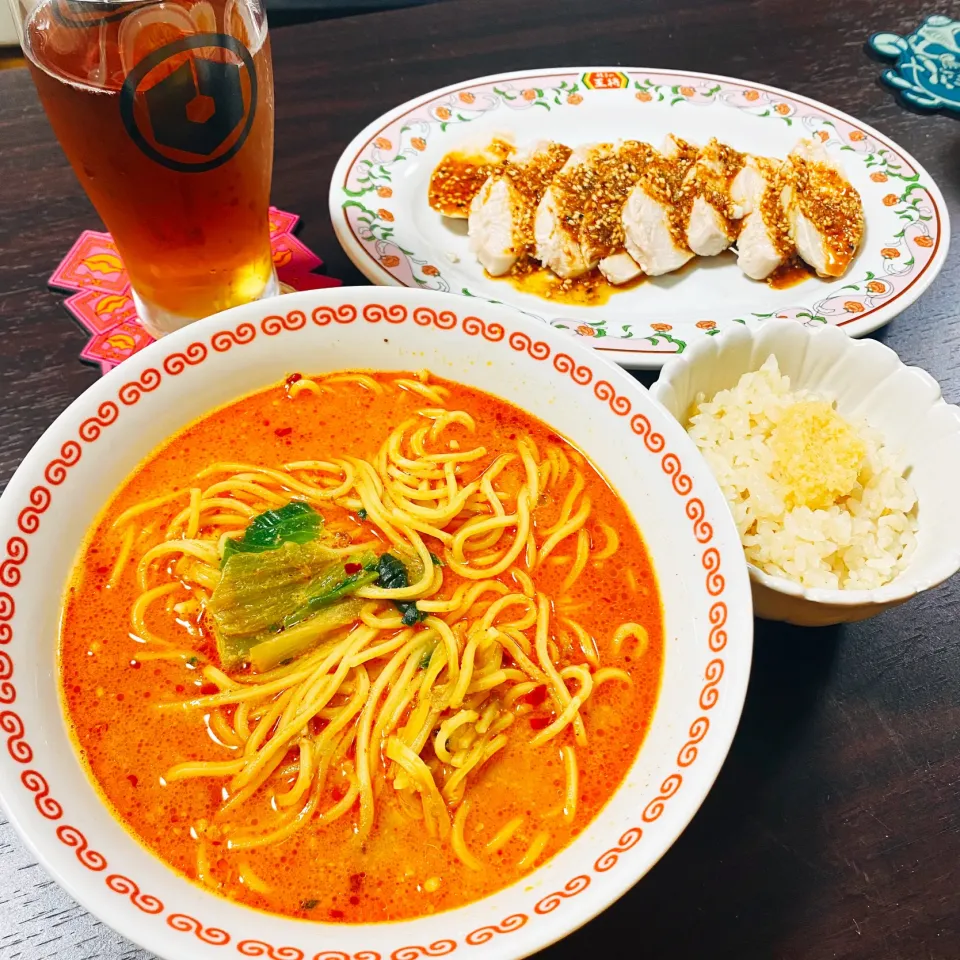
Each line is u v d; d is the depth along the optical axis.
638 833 0.24
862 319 0.41
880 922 0.27
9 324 0.39
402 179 0.47
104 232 0.43
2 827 0.27
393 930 0.24
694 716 0.26
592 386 0.32
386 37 0.55
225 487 0.32
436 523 0.32
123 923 0.22
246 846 0.26
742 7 0.60
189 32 0.31
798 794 0.29
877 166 0.49
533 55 0.56
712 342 0.35
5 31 0.63
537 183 0.47
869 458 0.33
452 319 0.33
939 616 0.33
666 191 0.46
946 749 0.30
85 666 0.28
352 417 0.34
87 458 0.30
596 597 0.30
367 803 0.27
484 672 0.29
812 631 0.32
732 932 0.27
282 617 0.29
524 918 0.23
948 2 0.60
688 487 0.29
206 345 0.32
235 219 0.34
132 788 0.26
